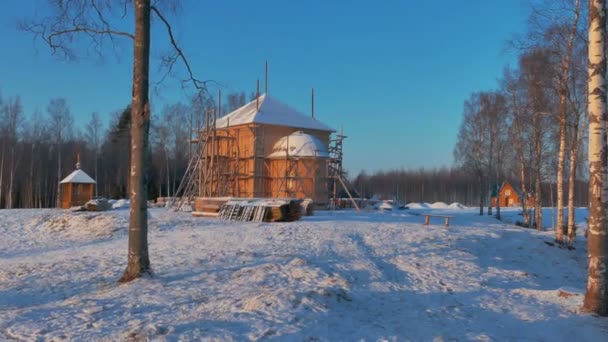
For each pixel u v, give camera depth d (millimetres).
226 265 13180
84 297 10055
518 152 37219
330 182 39500
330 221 24766
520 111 31484
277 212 24422
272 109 38906
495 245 21312
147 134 11555
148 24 11406
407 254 16938
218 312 8922
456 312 10383
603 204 10109
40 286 11234
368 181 105875
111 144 68438
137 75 11305
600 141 10102
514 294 12539
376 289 11805
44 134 60844
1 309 9289
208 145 37781
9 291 10812
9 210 32375
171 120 68312
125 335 7609
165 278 11570
